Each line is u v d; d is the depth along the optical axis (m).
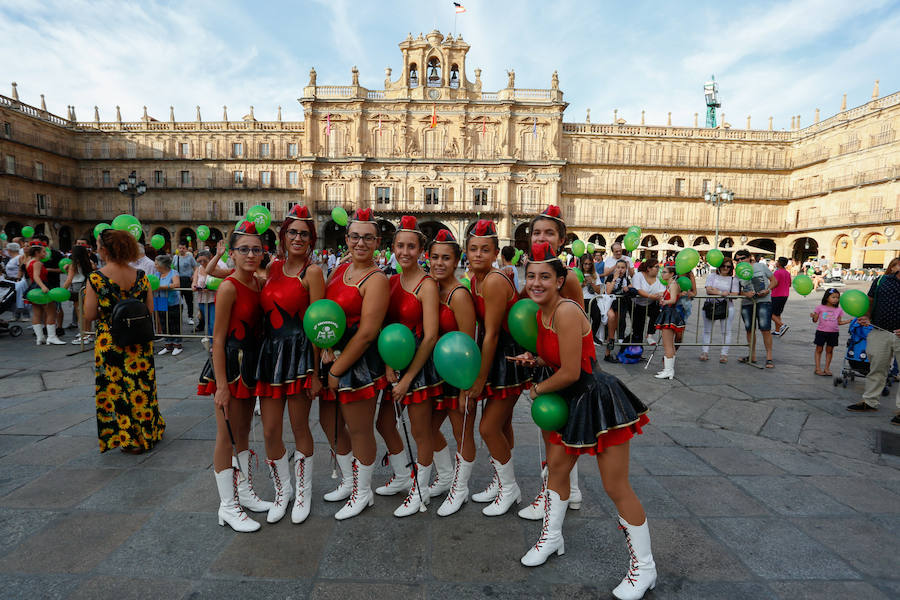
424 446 3.07
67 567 2.48
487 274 3.03
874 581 2.43
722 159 42.47
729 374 6.85
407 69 39.06
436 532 2.88
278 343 2.91
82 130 42.09
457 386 2.71
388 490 3.34
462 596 2.32
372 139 39.38
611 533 2.88
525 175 39.72
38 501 3.14
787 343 9.42
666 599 2.31
